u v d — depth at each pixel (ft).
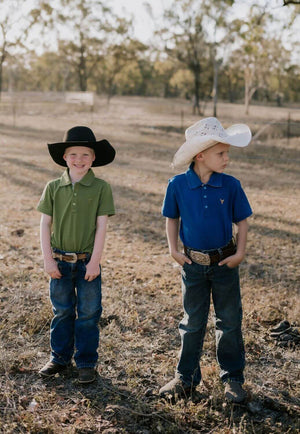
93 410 9.04
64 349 10.23
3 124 78.23
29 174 36.32
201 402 9.34
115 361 10.91
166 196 9.32
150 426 8.71
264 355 11.35
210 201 8.87
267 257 18.92
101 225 9.71
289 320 13.05
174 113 118.42
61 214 9.61
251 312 13.28
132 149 52.60
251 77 139.64
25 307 13.34
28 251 18.88
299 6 22.77
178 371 9.64
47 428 8.45
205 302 9.29
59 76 251.80
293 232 22.70
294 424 8.75
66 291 9.89
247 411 9.16
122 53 150.30
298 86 202.90
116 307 13.51
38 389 9.76
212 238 8.91
